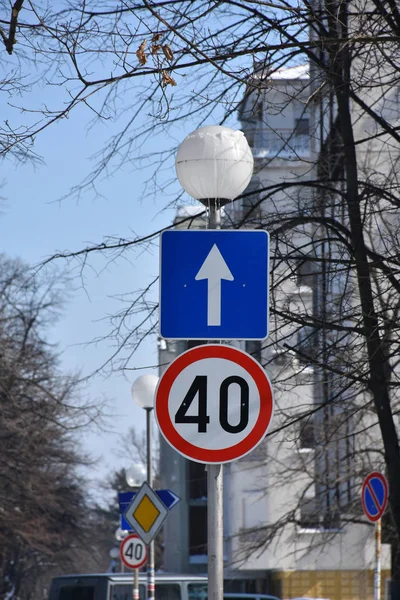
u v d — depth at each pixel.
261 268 15.48
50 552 94.25
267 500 68.69
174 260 15.45
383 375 25.34
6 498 83.00
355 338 25.19
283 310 23.81
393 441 27.03
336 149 30.25
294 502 48.75
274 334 24.97
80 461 91.38
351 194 26.02
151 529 40.91
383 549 66.69
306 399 40.34
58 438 84.06
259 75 20.11
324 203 26.75
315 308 26.47
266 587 74.12
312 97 21.02
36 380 76.94
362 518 48.25
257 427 14.90
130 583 46.47
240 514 69.88
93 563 160.12
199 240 15.47
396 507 27.44
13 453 80.69
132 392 44.31
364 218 25.30
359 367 23.97
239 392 14.95
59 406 77.12
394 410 37.00
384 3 22.86
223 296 15.41
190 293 15.40
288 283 25.55
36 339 81.31
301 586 69.50
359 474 43.19
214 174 15.76
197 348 15.02
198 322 15.37
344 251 25.31
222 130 15.95
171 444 14.84
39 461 83.69
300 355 24.61
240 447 14.86
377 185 26.89
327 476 43.84
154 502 41.00
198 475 93.38
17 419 76.50
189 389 14.95
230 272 15.45
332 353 24.27
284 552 69.94
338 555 68.69
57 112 17.38
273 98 22.75
